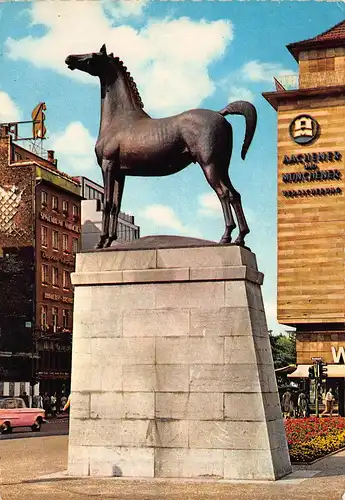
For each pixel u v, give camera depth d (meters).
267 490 14.09
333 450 23.41
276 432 15.99
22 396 63.38
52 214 78.69
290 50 58.81
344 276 57.56
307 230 58.34
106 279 16.58
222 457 15.51
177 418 15.84
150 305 16.31
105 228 17.28
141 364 16.19
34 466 18.98
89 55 17.20
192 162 16.92
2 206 75.69
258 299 16.55
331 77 58.22
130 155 16.97
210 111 16.52
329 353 58.12
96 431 16.27
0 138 76.06
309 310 57.94
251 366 15.61
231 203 16.58
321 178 58.28
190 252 16.25
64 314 79.94
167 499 13.18
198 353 15.90
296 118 58.88
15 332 73.56
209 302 15.98
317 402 41.56
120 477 15.84
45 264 76.88
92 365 16.48
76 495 13.71
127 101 17.33
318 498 13.21
